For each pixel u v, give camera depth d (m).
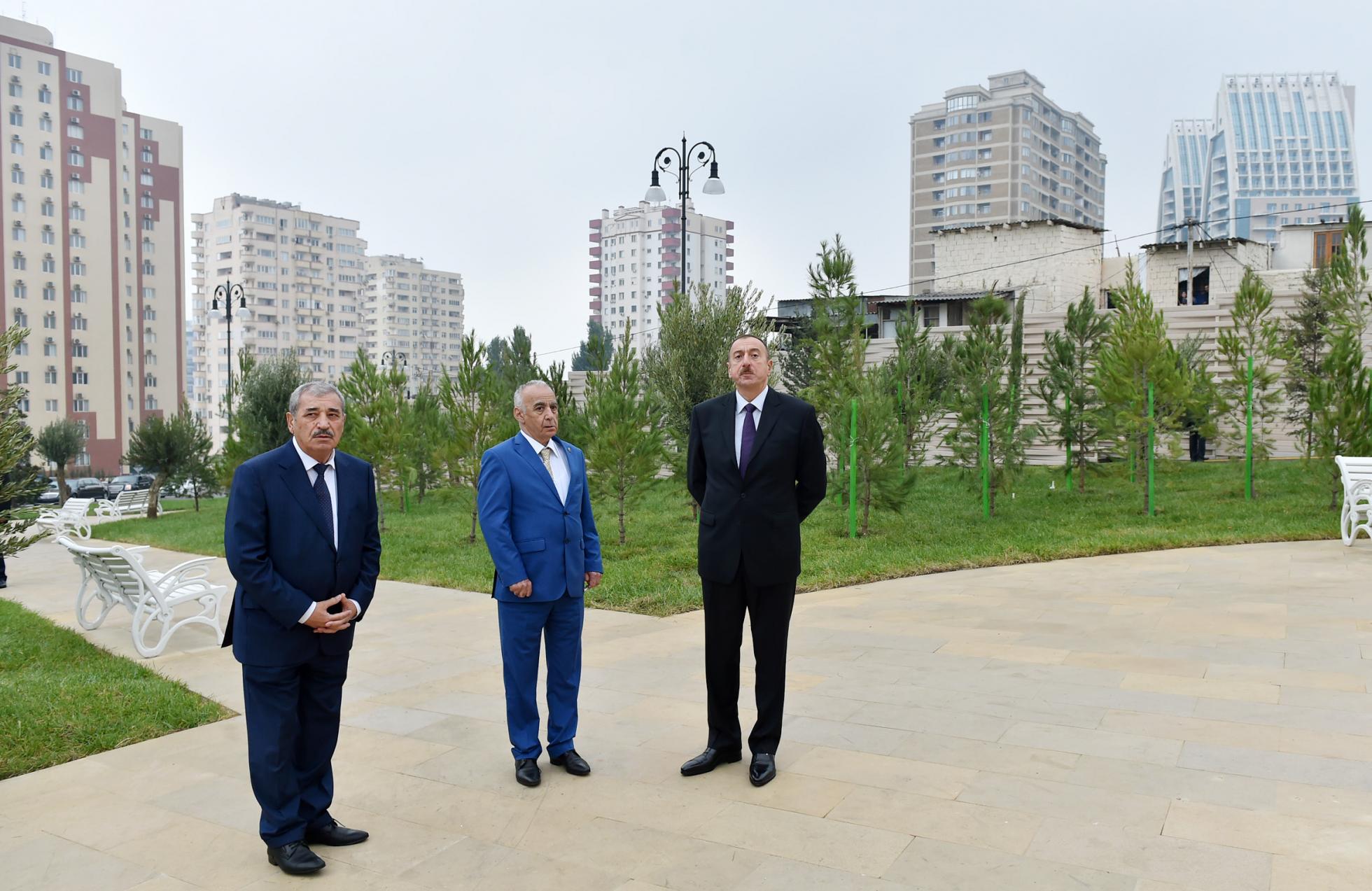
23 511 15.46
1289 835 3.35
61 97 69.06
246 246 98.50
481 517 4.31
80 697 5.80
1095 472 17.17
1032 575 9.36
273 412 19.83
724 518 4.21
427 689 5.96
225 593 10.51
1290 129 188.88
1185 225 31.77
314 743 3.62
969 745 4.46
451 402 14.37
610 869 3.33
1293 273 26.89
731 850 3.44
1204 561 9.65
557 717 4.39
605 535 13.91
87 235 70.69
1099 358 16.64
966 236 35.09
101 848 3.66
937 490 18.38
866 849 3.39
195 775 4.50
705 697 5.56
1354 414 12.99
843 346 14.29
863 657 6.24
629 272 106.75
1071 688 5.35
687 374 14.56
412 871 3.39
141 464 23.05
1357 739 4.32
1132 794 3.78
